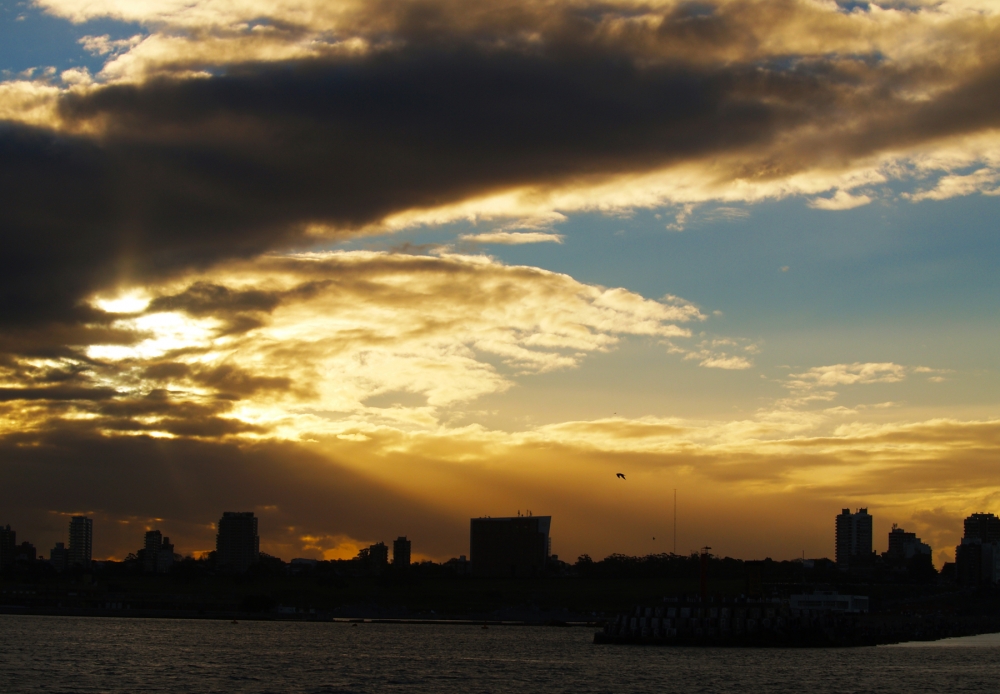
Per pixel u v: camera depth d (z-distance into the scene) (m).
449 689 168.88
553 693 163.62
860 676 188.12
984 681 182.38
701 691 167.00
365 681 179.50
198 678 182.00
